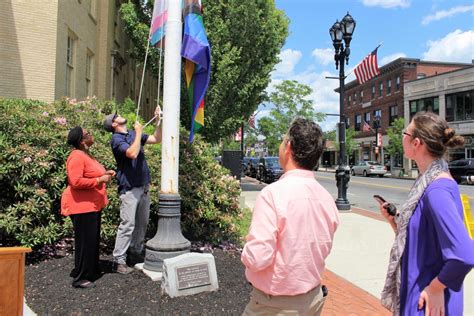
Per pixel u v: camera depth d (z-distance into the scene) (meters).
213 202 7.21
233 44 16.36
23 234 5.54
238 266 5.75
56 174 5.91
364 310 4.70
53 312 4.08
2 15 10.30
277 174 25.27
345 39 13.74
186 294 4.56
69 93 12.51
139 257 5.55
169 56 5.28
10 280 3.16
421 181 2.29
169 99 5.25
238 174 13.25
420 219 2.21
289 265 2.11
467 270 1.94
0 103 6.28
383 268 6.46
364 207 15.45
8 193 5.85
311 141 2.27
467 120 36.47
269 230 2.08
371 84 52.28
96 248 4.84
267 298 2.18
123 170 5.08
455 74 37.69
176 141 5.27
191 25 5.73
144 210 5.34
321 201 2.26
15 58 10.42
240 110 17.36
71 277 4.95
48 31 10.78
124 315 4.06
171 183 5.23
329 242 2.27
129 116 8.16
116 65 16.88
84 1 13.37
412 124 2.42
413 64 44.84
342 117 13.83
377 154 47.41
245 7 15.95
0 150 5.57
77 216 4.61
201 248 6.69
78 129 4.65
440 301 2.04
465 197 3.00
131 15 15.52
